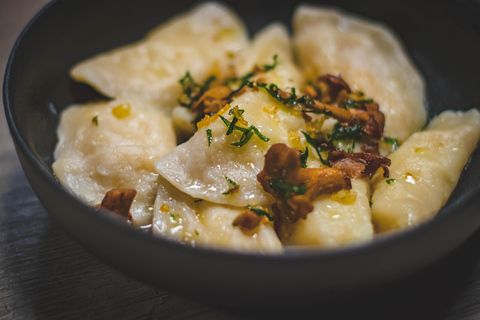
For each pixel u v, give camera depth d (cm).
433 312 22
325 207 22
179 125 27
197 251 19
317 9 32
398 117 27
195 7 33
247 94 25
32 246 24
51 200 21
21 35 26
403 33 31
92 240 20
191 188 23
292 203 22
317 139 25
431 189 24
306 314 22
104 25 30
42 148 26
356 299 22
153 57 30
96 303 22
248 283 19
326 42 30
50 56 28
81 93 29
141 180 25
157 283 21
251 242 22
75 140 26
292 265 18
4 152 28
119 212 23
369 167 24
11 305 22
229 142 23
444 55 29
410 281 22
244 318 22
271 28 32
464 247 23
